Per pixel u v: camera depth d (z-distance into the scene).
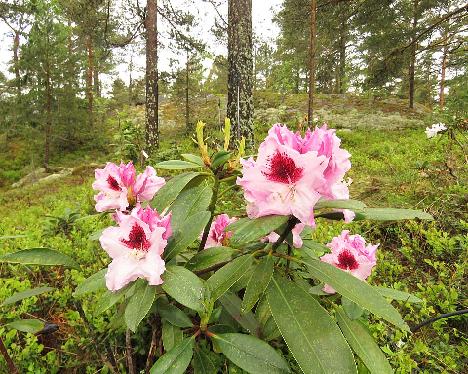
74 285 2.74
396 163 7.77
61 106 18.55
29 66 17.52
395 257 3.39
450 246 3.12
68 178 13.03
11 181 17.28
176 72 16.70
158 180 1.68
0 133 19.84
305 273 2.02
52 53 17.61
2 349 1.68
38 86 17.84
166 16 12.30
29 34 17.55
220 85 33.34
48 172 17.27
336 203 1.26
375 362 1.37
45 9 16.61
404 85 24.33
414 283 2.93
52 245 3.37
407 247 3.29
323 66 14.67
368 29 11.72
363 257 1.76
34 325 1.76
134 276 1.34
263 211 1.21
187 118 18.83
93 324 2.09
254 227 1.21
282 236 1.39
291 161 1.20
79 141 20.06
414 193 4.66
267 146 1.23
